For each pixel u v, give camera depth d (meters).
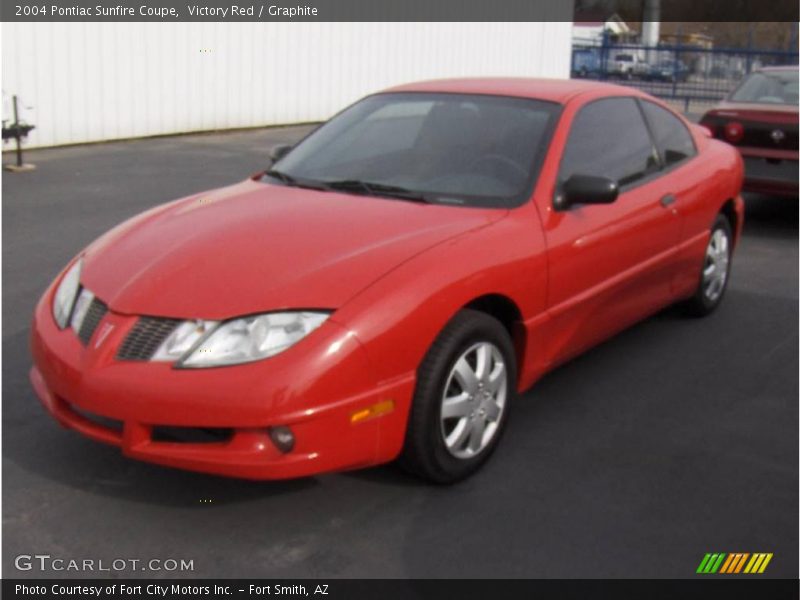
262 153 13.38
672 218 5.29
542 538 3.51
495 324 3.92
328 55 17.39
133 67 13.99
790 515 3.73
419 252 3.73
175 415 3.30
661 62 23.80
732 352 5.57
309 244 3.77
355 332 3.38
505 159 4.48
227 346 3.34
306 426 3.30
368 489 3.81
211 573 3.25
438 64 20.08
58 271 6.82
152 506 3.65
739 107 8.78
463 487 3.86
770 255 8.11
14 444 4.09
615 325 4.95
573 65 25.12
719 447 4.31
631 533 3.56
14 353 5.12
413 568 3.30
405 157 4.62
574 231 4.39
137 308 3.52
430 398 3.62
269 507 3.66
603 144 4.92
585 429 4.45
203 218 4.18
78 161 11.97
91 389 3.42
